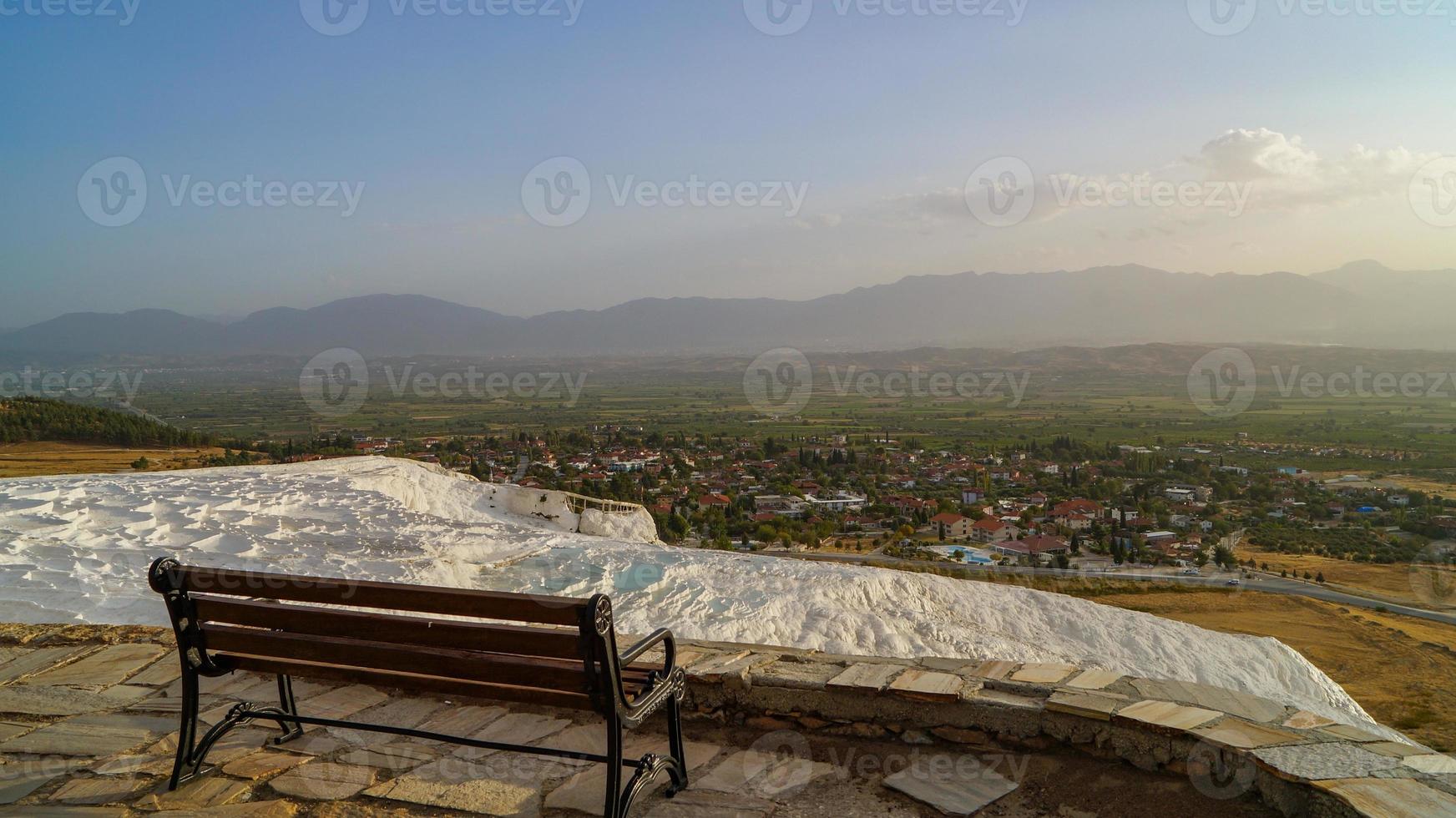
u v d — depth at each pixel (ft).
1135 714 9.87
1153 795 9.31
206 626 10.21
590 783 10.18
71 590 20.71
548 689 9.01
